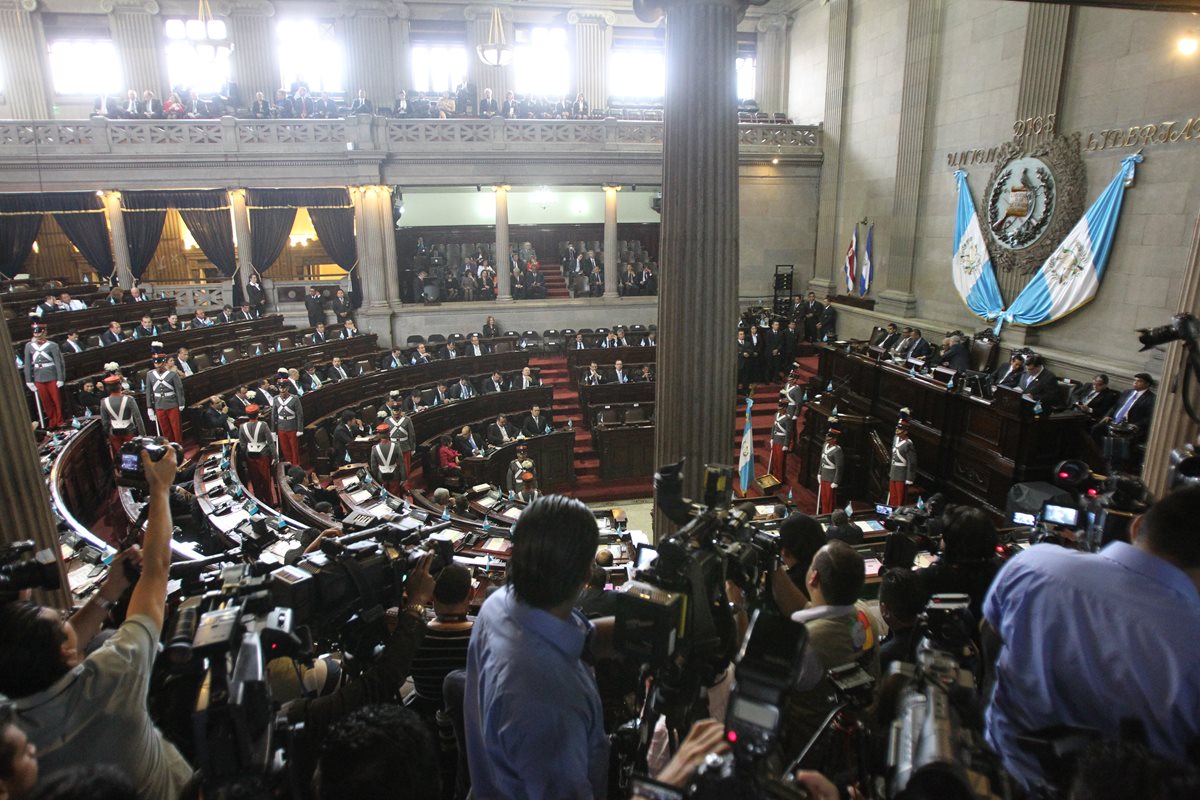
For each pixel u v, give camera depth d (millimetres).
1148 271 13148
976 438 12133
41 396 13406
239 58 23219
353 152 20484
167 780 2232
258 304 21016
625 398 18516
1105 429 10703
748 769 1317
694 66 6137
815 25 24266
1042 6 14945
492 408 17891
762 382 21516
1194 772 1258
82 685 2059
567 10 24688
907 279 19906
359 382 17375
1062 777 1765
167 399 13750
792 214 24422
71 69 22891
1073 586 1943
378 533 3570
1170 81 12602
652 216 27859
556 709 1637
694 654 1834
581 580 1768
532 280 23953
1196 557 1862
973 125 17328
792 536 3338
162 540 2561
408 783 1537
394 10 23531
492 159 21719
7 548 2648
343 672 3127
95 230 20469
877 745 2145
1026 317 15672
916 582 3086
